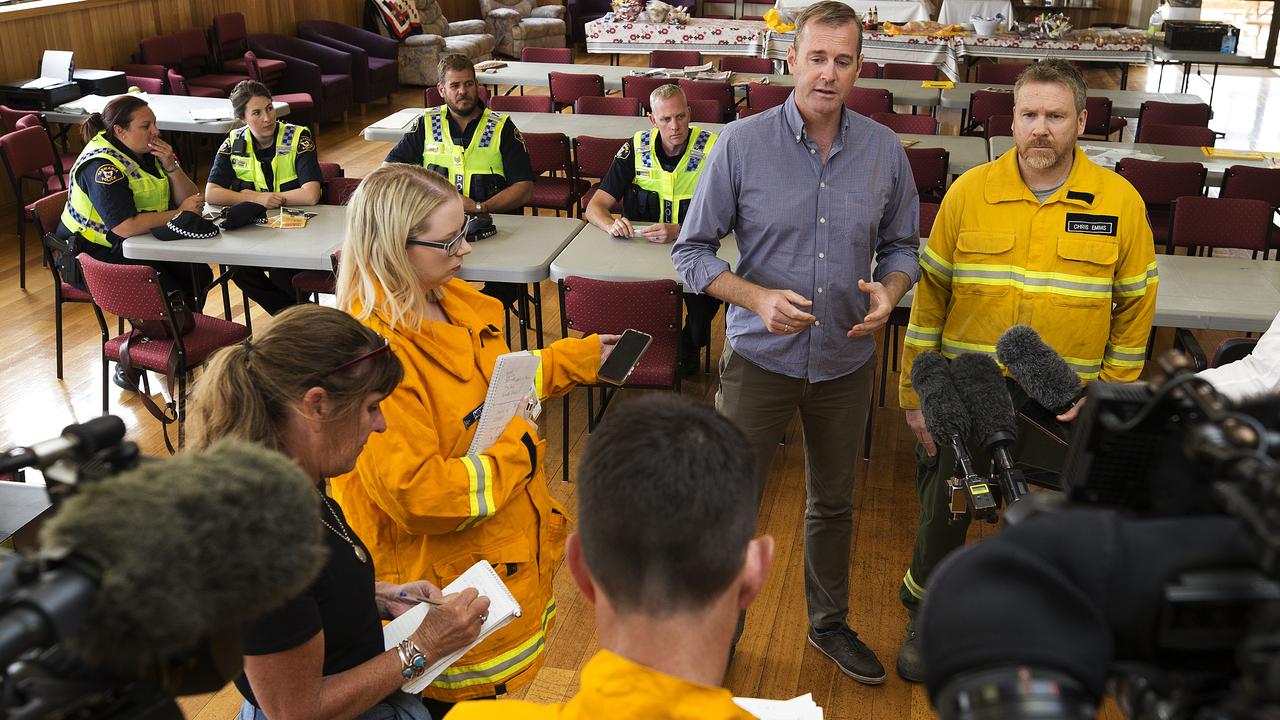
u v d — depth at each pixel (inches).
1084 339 95.8
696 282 94.5
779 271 94.3
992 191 95.7
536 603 75.4
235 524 26.4
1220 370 79.8
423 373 69.2
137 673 25.5
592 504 32.8
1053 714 18.9
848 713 105.5
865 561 131.6
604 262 154.6
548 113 265.9
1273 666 17.8
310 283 174.6
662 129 180.1
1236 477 19.9
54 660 24.8
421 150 200.4
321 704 51.3
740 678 110.5
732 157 93.1
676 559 31.6
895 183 95.3
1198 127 237.1
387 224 67.4
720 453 32.8
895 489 148.6
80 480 28.9
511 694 76.2
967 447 62.5
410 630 62.4
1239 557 21.1
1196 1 469.7
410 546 71.9
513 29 491.5
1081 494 25.5
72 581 23.2
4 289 220.1
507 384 70.5
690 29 373.7
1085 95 91.6
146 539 24.4
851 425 100.0
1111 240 93.5
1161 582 21.1
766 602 123.6
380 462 65.4
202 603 25.2
